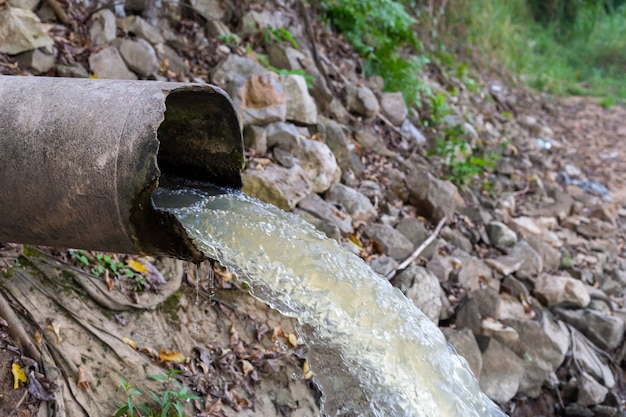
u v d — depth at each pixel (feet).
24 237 8.11
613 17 55.52
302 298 8.16
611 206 25.73
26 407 9.37
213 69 17.37
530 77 42.29
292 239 8.54
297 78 17.40
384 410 8.04
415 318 8.87
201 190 9.13
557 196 24.86
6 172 7.52
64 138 7.36
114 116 7.30
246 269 8.05
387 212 17.80
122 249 7.77
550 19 53.93
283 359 12.39
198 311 12.33
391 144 21.12
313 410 12.07
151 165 7.05
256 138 15.85
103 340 10.73
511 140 29.19
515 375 15.65
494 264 18.54
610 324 18.43
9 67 13.66
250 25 19.66
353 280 8.55
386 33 25.21
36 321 10.33
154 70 16.15
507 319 16.94
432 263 16.81
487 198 22.41
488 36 39.22
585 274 20.83
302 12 21.76
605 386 17.31
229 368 11.77
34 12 15.14
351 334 8.15
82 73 14.66
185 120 8.84
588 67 50.96
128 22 16.62
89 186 7.22
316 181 16.37
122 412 9.91
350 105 20.72
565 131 35.40
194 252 7.94
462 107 28.17
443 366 8.62
